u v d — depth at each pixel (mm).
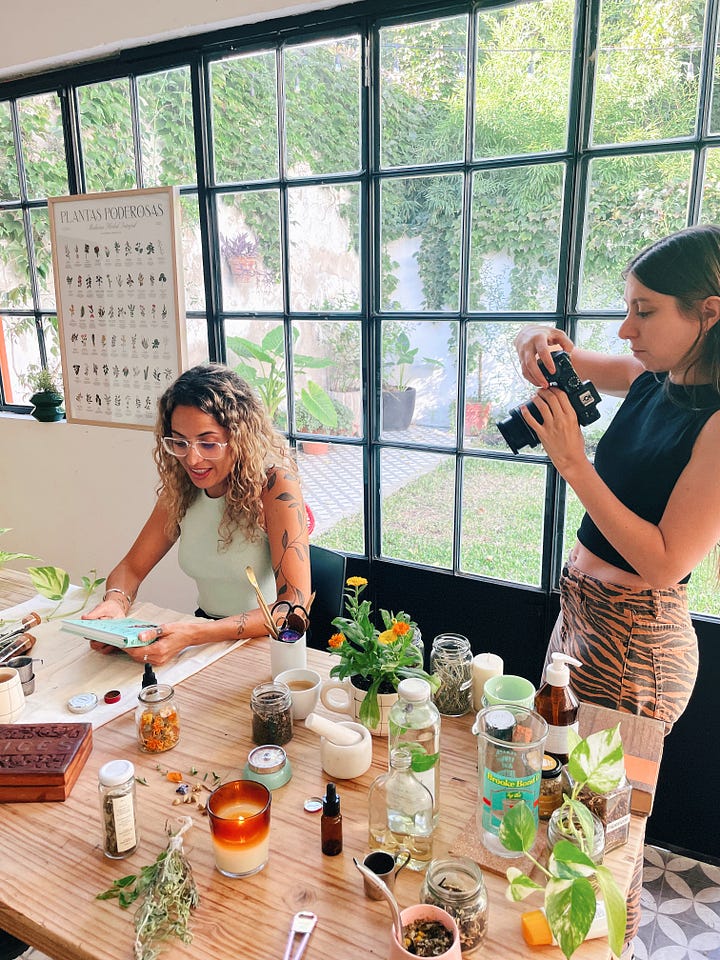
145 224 2312
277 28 1979
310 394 2203
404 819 886
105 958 769
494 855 901
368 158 1938
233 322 2312
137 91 2320
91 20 2242
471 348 1919
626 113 1627
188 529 1759
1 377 2994
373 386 2074
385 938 789
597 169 1677
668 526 1240
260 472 1645
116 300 2451
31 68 2473
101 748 1146
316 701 1223
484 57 1745
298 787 1052
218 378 1646
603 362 1578
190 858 911
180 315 2324
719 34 1505
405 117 1879
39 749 1074
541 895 849
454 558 2045
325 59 1950
